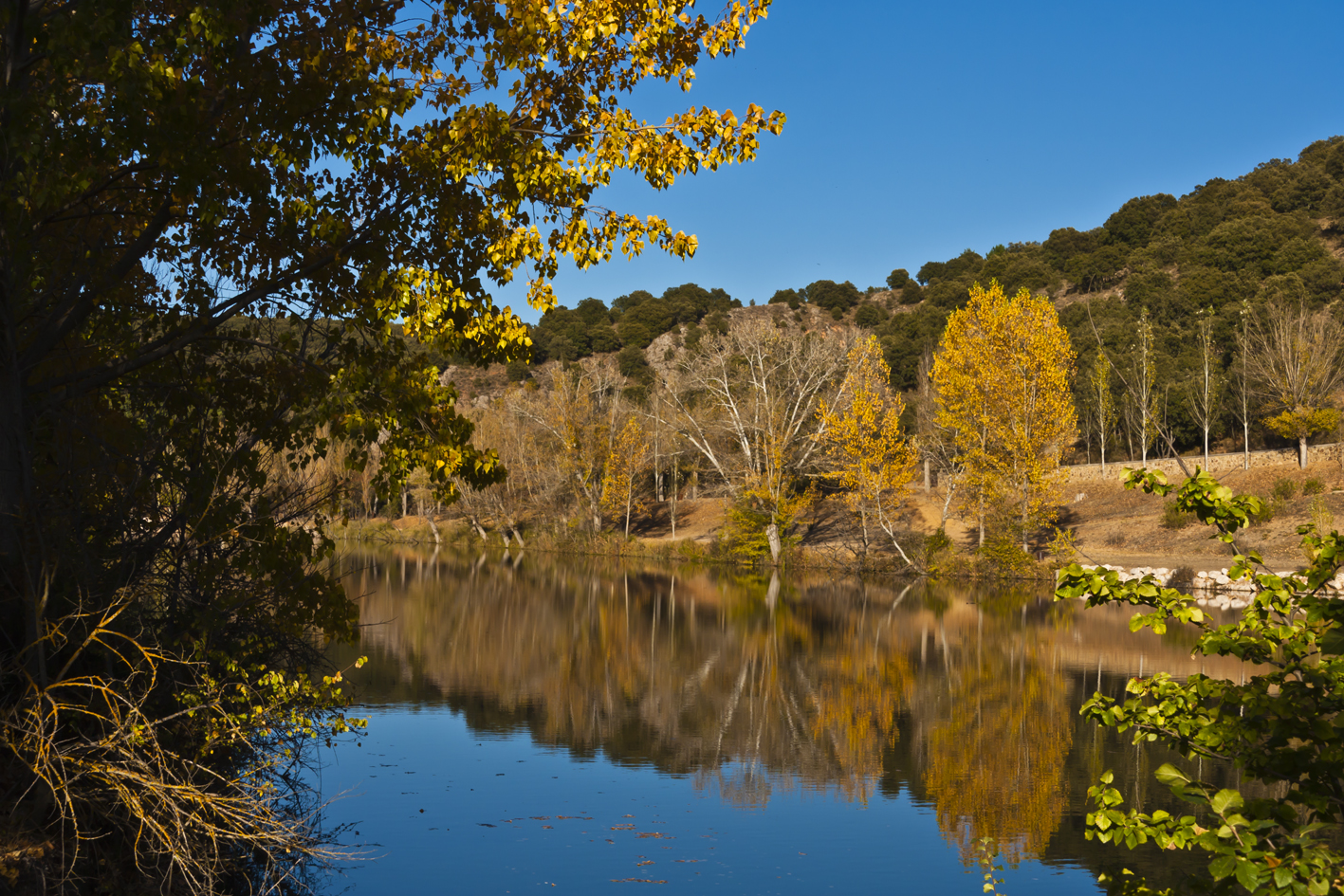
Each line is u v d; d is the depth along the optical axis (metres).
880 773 12.98
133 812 6.55
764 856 9.75
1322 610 3.71
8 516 6.77
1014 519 41.06
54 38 6.22
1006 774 12.93
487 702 17.14
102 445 7.70
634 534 62.66
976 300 43.81
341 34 8.35
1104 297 98.75
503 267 9.19
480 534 64.38
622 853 9.77
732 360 50.94
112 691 6.27
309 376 8.80
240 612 8.61
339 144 8.01
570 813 11.03
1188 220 107.00
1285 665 4.00
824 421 45.94
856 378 45.22
